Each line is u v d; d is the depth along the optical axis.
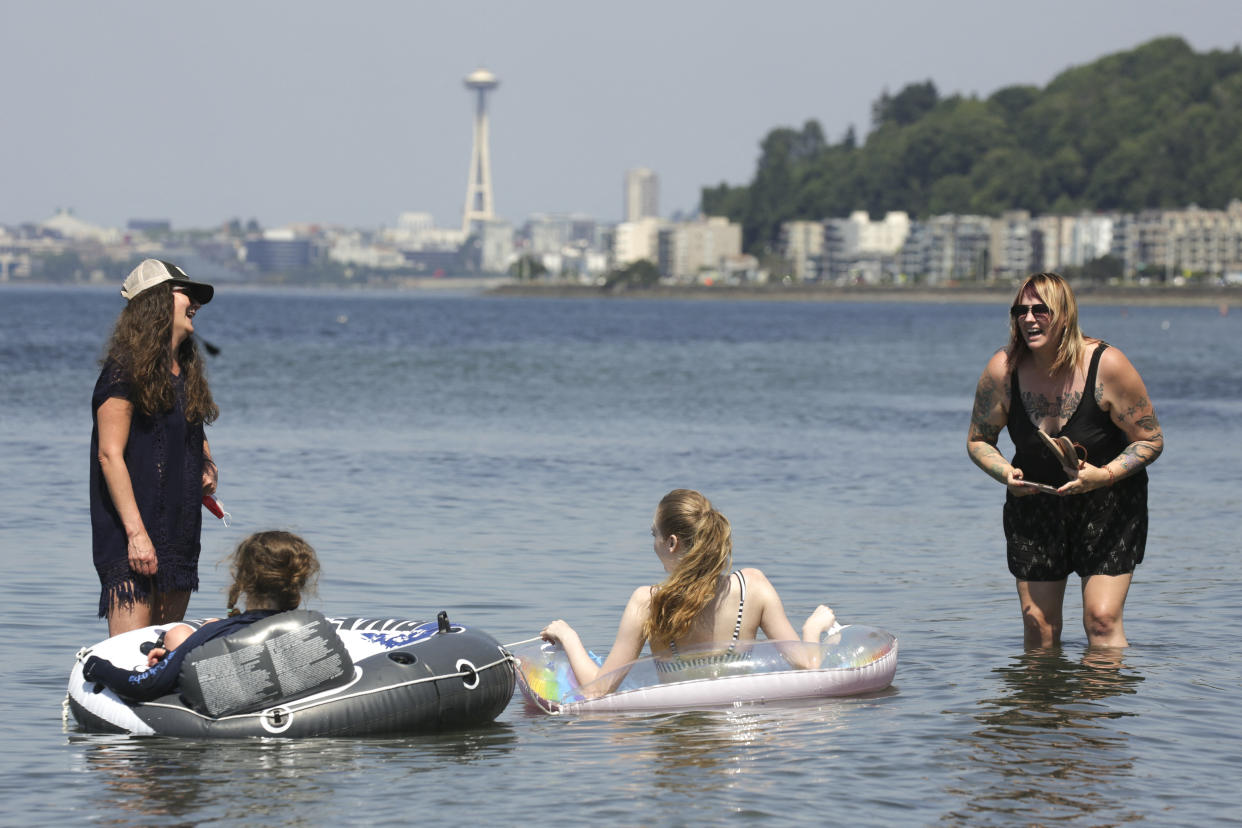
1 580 19.25
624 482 31.30
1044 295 14.77
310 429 42.19
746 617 14.07
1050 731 12.45
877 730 12.53
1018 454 15.35
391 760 11.77
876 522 26.00
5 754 11.85
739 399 58.50
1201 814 10.36
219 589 19.28
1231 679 14.26
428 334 137.12
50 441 37.44
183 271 13.62
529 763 11.66
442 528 24.50
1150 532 24.77
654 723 12.92
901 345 121.69
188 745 12.17
